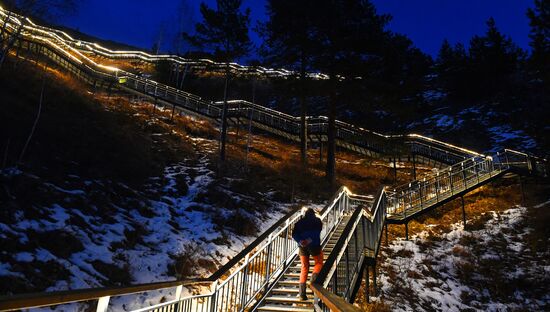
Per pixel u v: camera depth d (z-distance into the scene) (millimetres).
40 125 14281
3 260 6824
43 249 7773
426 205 17391
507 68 39500
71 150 13844
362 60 22672
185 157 19781
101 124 18172
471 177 18969
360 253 8898
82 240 8719
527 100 34594
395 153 23547
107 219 10383
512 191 20094
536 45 32344
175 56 47031
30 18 18984
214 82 43656
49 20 17812
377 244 11602
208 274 9414
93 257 8250
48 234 8273
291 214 8984
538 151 25922
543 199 18469
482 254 14406
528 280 12602
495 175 18453
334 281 5820
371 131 23234
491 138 30391
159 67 42625
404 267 13383
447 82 42219
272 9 25031
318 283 4137
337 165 26531
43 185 10383
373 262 10031
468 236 15922
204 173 17859
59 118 15891
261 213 15102
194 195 14758
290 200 17953
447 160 24141
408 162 27234
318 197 19375
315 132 26844
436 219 18328
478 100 38406
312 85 22656
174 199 14164
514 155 23438
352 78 22406
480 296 11945
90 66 32281
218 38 24828
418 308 10773
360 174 25156
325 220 11047
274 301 6953
